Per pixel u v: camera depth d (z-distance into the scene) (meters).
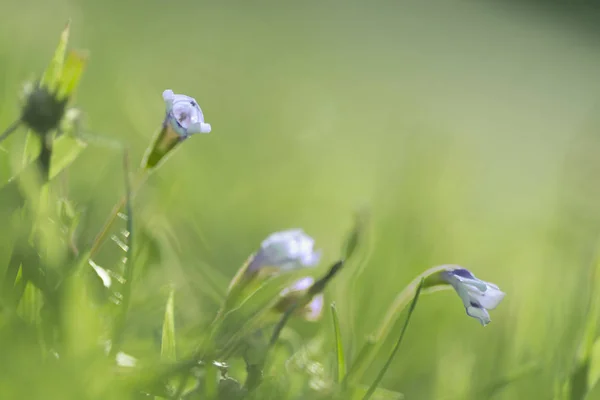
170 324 0.33
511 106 2.25
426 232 0.48
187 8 1.86
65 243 0.34
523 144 1.64
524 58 3.27
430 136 0.99
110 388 0.32
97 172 0.44
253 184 0.56
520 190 1.06
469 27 3.60
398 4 3.65
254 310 0.36
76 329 0.32
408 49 2.70
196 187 0.48
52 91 0.34
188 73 1.05
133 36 1.19
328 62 1.86
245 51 1.53
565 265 0.44
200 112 0.34
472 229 0.64
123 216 0.35
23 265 0.33
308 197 0.62
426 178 0.57
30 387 0.31
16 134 0.36
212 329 0.34
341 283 0.40
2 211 0.33
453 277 0.35
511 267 0.54
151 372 0.33
